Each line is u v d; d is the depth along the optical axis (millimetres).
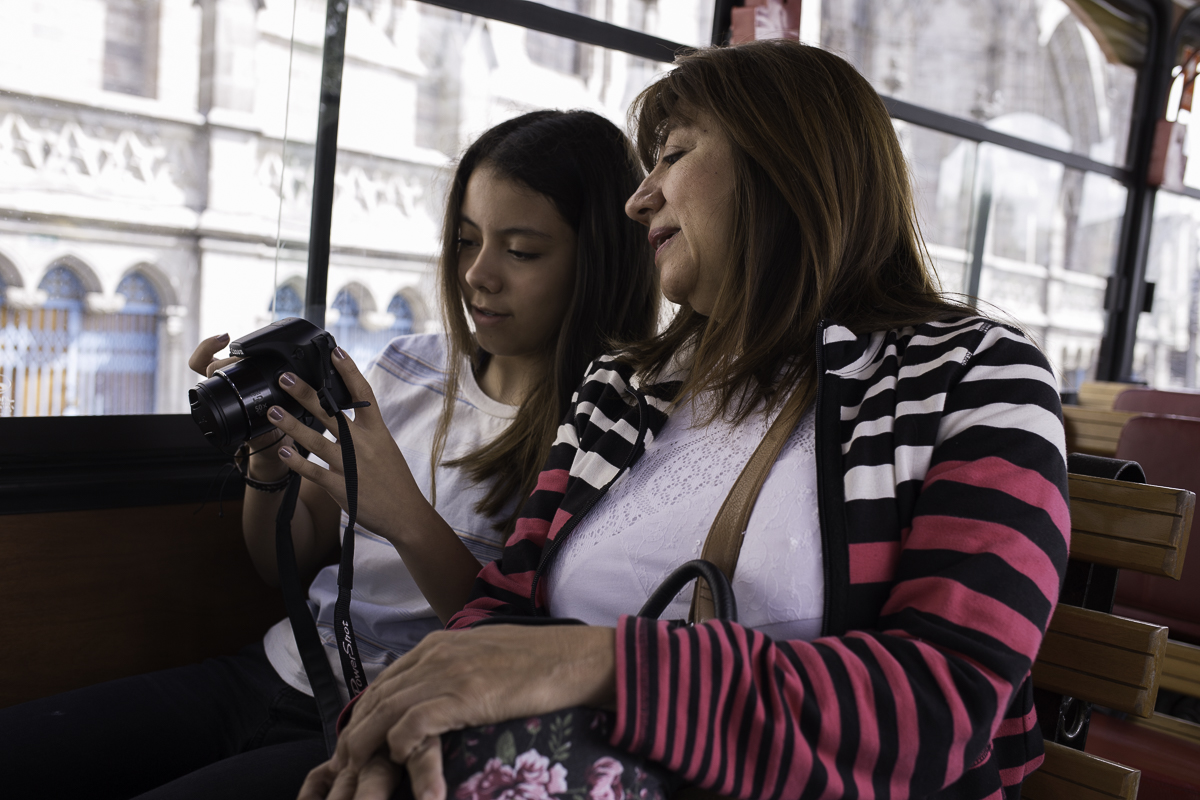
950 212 5250
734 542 696
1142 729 1231
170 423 1345
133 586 1273
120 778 958
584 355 1119
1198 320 5199
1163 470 1531
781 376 785
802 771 501
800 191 779
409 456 1187
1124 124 4676
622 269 1149
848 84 815
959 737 522
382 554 1091
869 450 681
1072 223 5352
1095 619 831
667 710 497
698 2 2344
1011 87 7211
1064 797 811
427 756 486
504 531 1078
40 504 1185
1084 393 3201
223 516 1344
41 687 1206
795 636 662
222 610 1353
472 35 3588
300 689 1030
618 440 858
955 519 605
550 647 529
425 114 3588
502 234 1093
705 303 884
